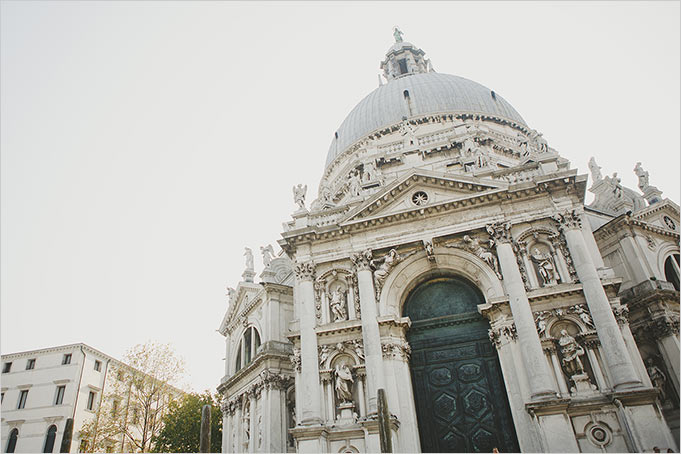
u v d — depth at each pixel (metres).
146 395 48.75
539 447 22.89
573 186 28.67
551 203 28.86
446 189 31.19
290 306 38.78
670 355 29.05
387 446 18.41
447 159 40.53
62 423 52.91
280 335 37.00
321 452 25.36
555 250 27.73
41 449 52.16
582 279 26.16
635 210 38.34
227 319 46.72
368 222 31.25
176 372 49.06
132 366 47.81
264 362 35.97
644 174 38.88
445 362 28.48
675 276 34.00
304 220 33.84
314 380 27.75
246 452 37.03
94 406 56.81
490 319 27.64
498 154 42.69
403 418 26.03
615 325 24.53
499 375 27.16
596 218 36.66
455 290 30.50
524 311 26.00
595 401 23.27
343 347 28.69
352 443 25.92
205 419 19.14
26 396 56.22
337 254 31.56
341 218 31.95
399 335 28.64
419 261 30.34
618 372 23.41
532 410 23.30
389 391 26.50
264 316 38.25
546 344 25.39
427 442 26.48
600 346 24.70
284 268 45.06
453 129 44.06
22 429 54.03
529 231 28.50
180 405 52.19
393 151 44.88
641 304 30.72
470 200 29.78
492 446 25.53
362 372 27.61
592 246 27.31
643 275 31.22
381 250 30.89
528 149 35.53
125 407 47.94
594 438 22.73
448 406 27.19
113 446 52.25
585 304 25.94
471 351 28.33
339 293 30.77
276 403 34.34
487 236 29.34
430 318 30.09
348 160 50.88
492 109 50.53
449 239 29.86
